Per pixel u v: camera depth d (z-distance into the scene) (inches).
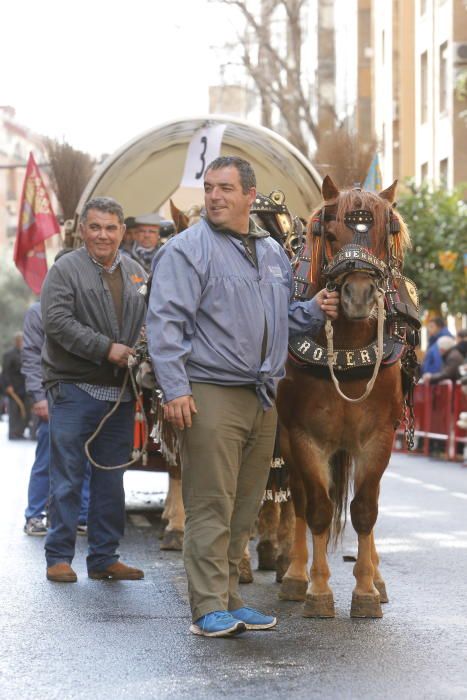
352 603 351.9
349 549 489.4
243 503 334.0
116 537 416.2
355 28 2165.4
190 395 314.5
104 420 408.2
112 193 624.7
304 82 1724.9
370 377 344.5
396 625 339.3
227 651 305.6
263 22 1569.9
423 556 466.0
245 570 412.5
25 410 1316.4
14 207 4771.2
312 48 1758.1
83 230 418.3
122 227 420.2
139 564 449.7
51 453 415.5
